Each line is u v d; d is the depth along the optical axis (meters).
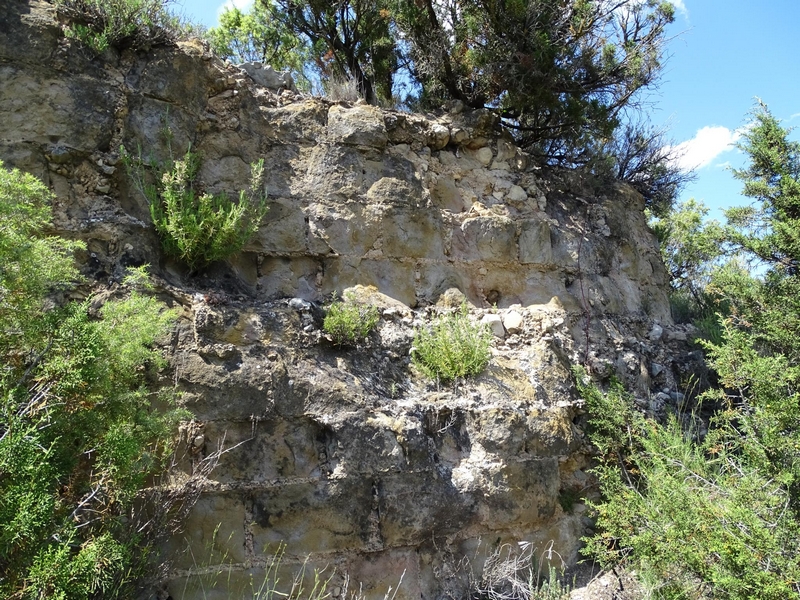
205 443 4.16
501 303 6.09
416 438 4.71
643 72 7.40
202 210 4.64
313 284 5.30
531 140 7.48
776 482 4.08
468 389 5.21
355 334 5.00
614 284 6.91
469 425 5.08
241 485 4.20
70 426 3.12
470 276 6.00
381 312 5.32
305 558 4.27
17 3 4.32
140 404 3.70
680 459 4.88
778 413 4.16
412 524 4.60
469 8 6.88
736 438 4.50
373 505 4.52
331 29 8.14
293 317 4.82
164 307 4.31
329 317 4.89
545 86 6.82
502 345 5.79
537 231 6.35
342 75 7.01
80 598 2.86
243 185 5.15
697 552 3.88
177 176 4.55
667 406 6.31
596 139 7.50
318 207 5.40
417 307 5.66
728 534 3.72
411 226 5.74
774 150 5.50
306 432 4.51
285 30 8.85
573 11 6.98
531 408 5.33
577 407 5.70
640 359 6.55
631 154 8.35
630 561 4.80
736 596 3.57
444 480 4.80
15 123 4.19
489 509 4.91
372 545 4.47
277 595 4.12
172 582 3.89
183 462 4.07
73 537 3.09
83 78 4.45
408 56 7.74
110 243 4.33
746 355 4.59
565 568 5.20
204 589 3.96
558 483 5.31
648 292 7.36
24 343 3.16
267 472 4.31
